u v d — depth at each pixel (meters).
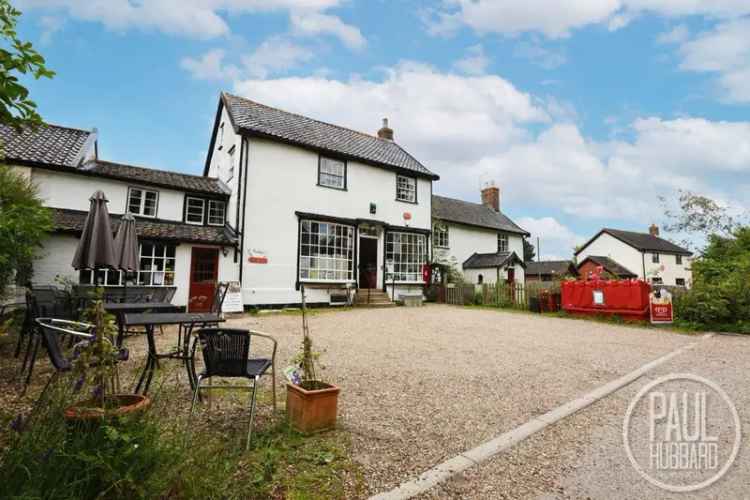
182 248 12.35
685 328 10.38
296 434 3.39
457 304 17.56
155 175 13.29
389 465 2.93
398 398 4.50
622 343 8.20
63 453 1.94
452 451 3.19
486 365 6.10
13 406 3.76
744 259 13.61
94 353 2.55
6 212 6.42
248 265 13.34
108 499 2.02
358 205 16.39
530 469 2.94
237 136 14.38
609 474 2.88
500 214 28.47
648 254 36.81
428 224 18.92
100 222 5.99
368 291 15.79
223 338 3.32
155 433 2.33
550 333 9.47
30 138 11.77
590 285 12.57
